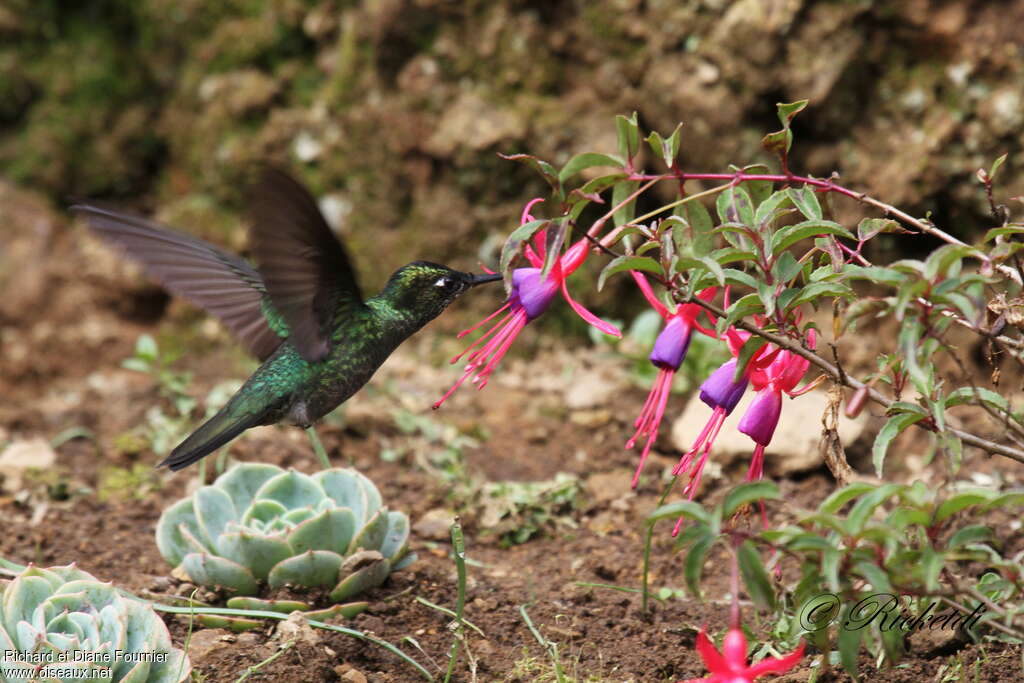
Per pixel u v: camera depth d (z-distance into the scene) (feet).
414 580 26.76
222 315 25.62
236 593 25.31
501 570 28.55
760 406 19.72
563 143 40.11
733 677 16.19
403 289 23.88
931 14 36.14
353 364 23.73
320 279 22.33
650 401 19.94
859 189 37.45
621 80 39.42
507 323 19.63
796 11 36.86
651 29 38.65
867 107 37.24
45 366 44.45
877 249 37.63
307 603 25.11
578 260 19.57
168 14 47.70
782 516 31.01
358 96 43.21
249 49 45.80
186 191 47.47
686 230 19.88
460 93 41.50
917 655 23.39
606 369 40.22
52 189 48.52
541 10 40.34
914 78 36.76
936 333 17.67
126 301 46.11
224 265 25.76
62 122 48.70
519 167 40.91
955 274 17.49
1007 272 21.02
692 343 37.24
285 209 20.75
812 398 33.99
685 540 17.13
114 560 28.55
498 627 25.35
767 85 37.35
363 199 43.42
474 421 36.94
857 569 17.34
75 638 20.86
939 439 19.29
